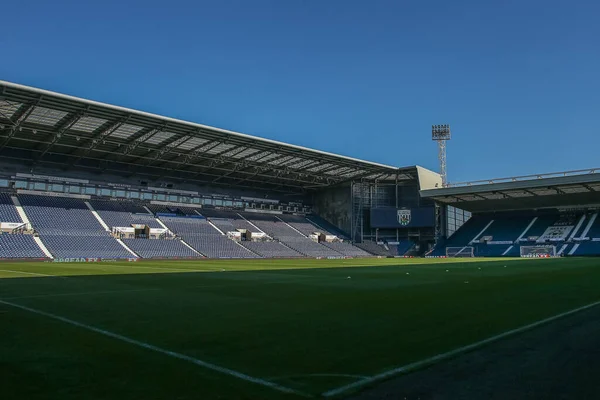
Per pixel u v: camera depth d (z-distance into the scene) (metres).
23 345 6.71
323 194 79.50
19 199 51.47
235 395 4.57
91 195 57.75
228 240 61.25
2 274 22.06
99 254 47.56
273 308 10.54
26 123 41.88
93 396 4.52
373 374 5.29
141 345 6.71
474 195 69.06
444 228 74.56
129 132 45.12
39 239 46.56
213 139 48.28
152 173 62.22
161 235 56.62
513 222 74.62
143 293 13.80
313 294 13.58
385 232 75.94
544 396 4.57
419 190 70.06
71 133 45.16
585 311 10.05
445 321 8.72
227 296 13.05
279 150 53.66
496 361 5.88
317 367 5.57
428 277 21.03
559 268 29.27
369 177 72.00
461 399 4.50
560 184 60.22
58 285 16.36
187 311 10.07
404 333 7.58
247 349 6.47
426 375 5.28
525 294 13.54
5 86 33.38
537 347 6.64
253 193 74.25
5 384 4.88
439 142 79.25
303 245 66.75
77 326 8.20
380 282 18.09
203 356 6.08
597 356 6.13
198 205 67.38
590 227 66.19
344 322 8.63
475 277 20.97
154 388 4.77
